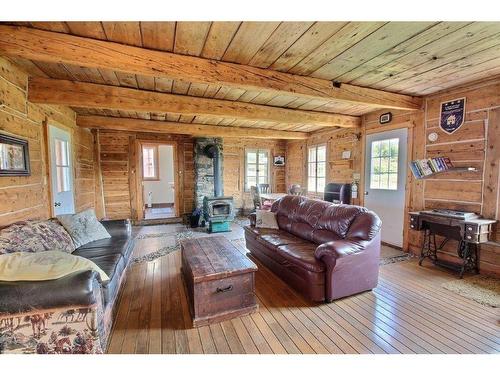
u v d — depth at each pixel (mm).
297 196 4043
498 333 1995
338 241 2553
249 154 7449
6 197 2250
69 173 3932
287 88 2734
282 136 6246
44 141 3123
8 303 1422
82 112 4324
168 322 2150
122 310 2322
